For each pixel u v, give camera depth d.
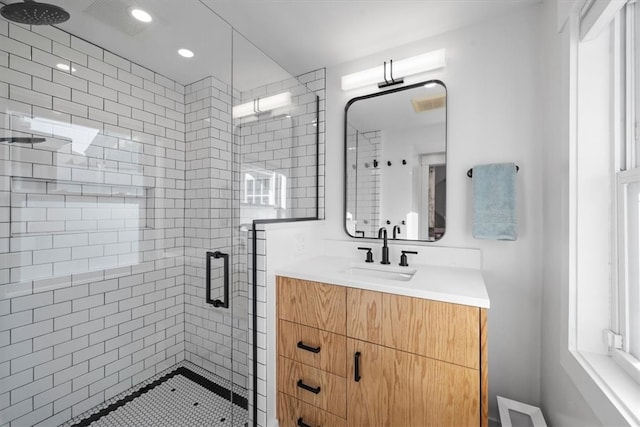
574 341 1.01
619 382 0.81
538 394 1.42
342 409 1.31
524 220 1.45
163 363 1.26
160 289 1.25
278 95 1.75
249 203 1.58
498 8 1.46
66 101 0.95
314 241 1.92
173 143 1.29
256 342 1.52
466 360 1.06
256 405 1.51
